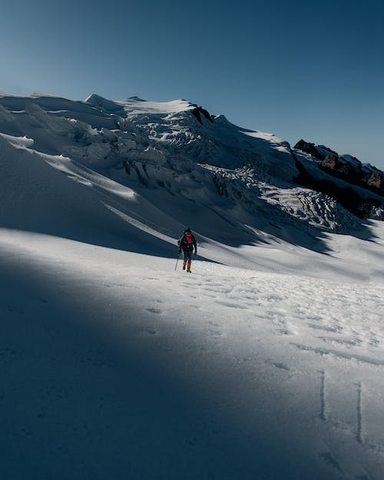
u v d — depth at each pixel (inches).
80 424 71.4
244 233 2420.0
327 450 77.9
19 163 1050.7
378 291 454.9
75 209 1011.3
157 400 86.2
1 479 54.2
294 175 4830.2
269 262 1568.7
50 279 166.7
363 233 3604.8
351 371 123.1
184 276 320.2
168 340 122.2
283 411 90.7
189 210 2427.4
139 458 65.7
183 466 66.1
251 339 139.4
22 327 108.0
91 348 105.8
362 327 210.5
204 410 85.9
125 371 96.7
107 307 143.6
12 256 203.0
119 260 472.1
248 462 70.4
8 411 70.4
